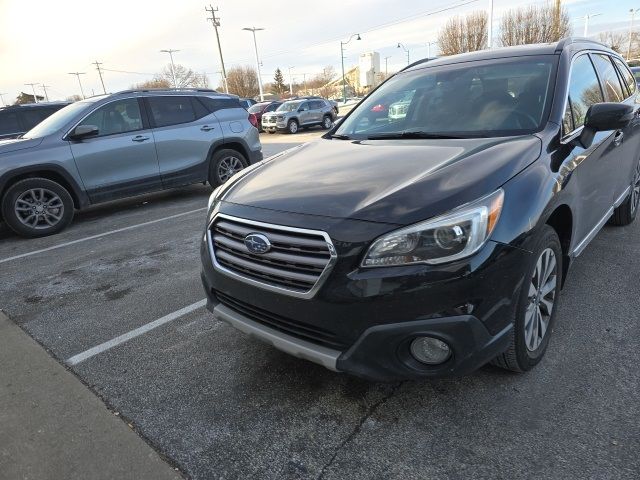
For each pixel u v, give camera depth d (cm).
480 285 207
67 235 654
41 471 228
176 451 234
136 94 745
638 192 505
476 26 3853
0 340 359
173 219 696
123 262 516
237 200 266
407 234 206
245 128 864
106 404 274
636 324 311
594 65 385
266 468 221
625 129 395
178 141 773
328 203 233
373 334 212
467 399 252
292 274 226
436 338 210
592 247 444
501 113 312
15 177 638
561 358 280
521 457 213
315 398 265
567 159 279
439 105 346
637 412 234
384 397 261
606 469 204
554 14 3466
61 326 375
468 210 209
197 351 322
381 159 279
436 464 214
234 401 268
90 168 688
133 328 362
